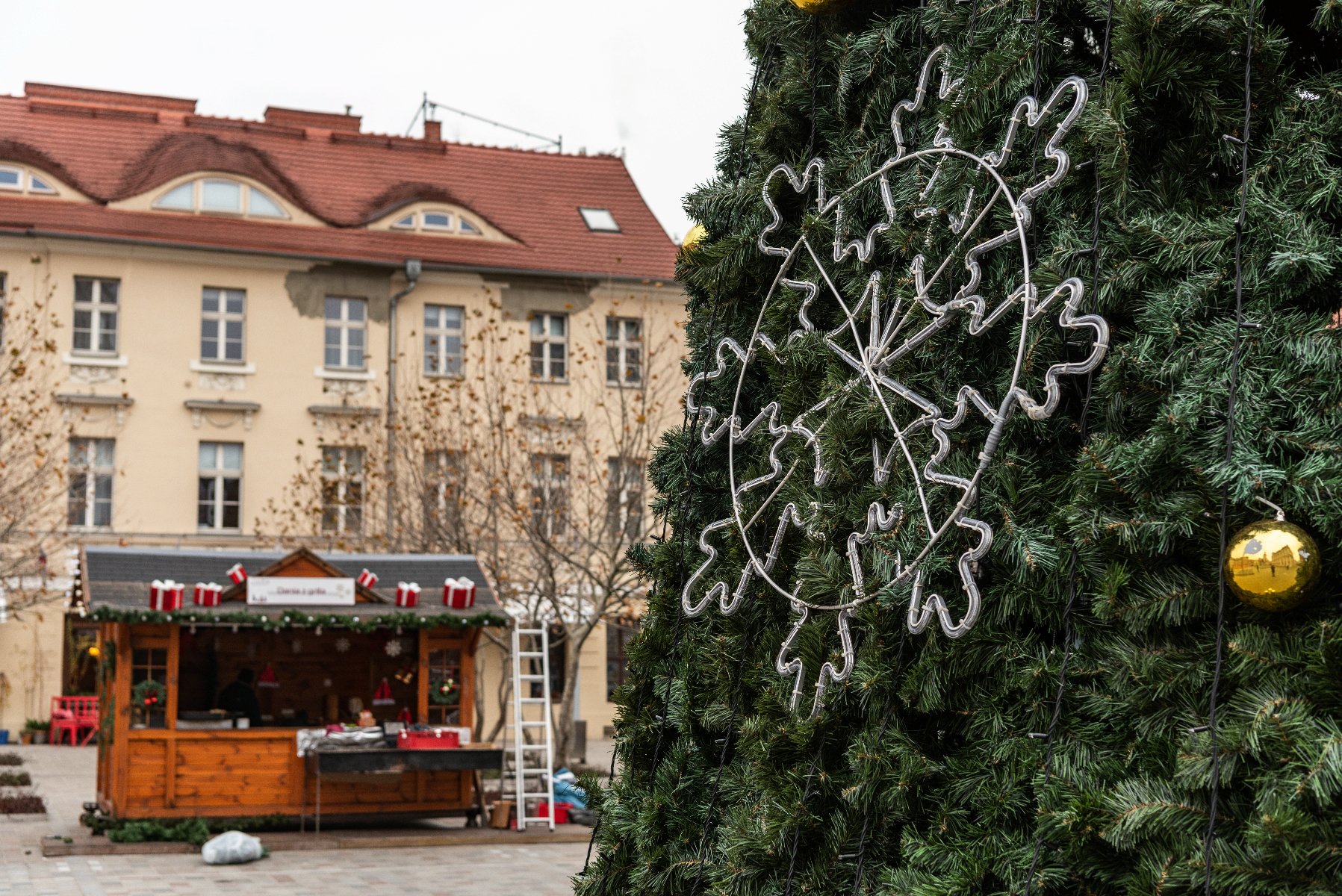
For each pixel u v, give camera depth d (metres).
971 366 2.97
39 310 25.69
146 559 12.79
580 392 27.22
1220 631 2.28
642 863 3.59
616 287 28.56
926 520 2.85
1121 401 2.56
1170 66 2.52
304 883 10.49
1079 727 2.62
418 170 31.16
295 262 27.27
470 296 28.30
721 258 3.74
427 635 13.54
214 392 26.70
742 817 3.20
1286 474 2.26
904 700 2.86
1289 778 2.19
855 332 3.16
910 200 3.15
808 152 3.54
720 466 3.86
